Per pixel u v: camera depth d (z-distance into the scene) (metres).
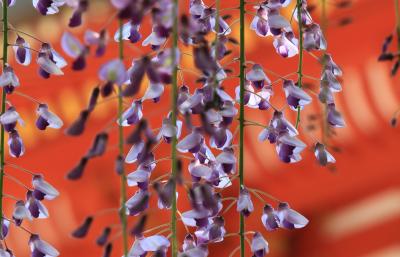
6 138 1.33
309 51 0.70
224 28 0.69
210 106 0.60
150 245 0.62
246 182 1.34
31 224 1.35
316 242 1.35
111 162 1.35
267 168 1.33
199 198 0.61
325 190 1.34
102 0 1.25
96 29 1.26
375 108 1.34
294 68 1.31
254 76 0.68
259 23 0.71
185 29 0.57
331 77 0.69
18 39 0.72
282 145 0.68
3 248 0.69
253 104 0.71
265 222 0.68
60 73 0.71
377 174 1.34
